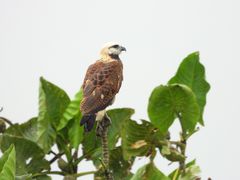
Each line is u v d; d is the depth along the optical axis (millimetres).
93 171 13523
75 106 14680
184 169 12352
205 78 14227
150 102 12836
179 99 12789
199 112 12828
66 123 14516
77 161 14375
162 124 12867
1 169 10930
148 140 12828
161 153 12477
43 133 14422
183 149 12742
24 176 12477
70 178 13430
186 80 14273
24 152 13930
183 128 12977
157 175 12461
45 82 14609
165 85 12703
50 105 14578
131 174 13945
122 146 12883
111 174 13406
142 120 12844
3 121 14430
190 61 14227
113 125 14430
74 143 14461
